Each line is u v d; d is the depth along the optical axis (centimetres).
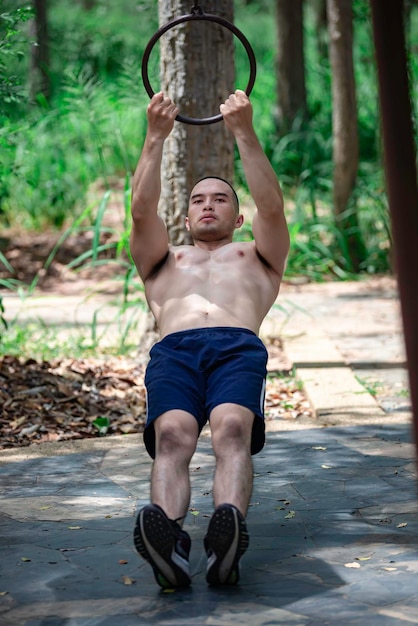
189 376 409
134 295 1146
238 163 1374
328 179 1487
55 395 718
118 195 1530
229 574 373
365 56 1672
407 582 384
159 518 361
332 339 926
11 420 669
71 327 984
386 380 785
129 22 2434
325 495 495
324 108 1738
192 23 763
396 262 280
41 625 352
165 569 369
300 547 425
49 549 427
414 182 277
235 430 389
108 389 747
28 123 1128
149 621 353
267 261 447
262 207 431
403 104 276
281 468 543
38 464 562
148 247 443
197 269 444
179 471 385
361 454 566
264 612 358
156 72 1237
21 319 1021
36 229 1475
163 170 791
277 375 802
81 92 1190
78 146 1528
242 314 430
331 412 668
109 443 609
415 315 279
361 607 361
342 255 1294
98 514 474
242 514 372
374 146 1603
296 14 1670
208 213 454
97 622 353
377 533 440
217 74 773
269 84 1888
